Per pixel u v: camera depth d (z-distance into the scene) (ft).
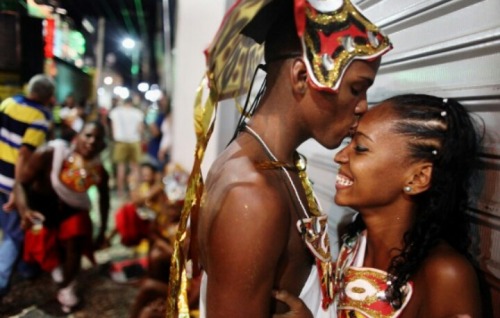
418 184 2.71
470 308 2.49
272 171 2.43
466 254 2.98
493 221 2.98
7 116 9.29
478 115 3.10
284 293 2.42
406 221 2.85
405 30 3.91
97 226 15.38
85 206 9.74
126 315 9.62
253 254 2.16
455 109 2.73
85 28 24.91
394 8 4.08
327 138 2.50
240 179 2.28
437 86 3.51
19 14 15.44
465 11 3.20
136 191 11.71
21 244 9.53
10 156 9.32
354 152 2.80
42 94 9.37
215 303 2.26
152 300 7.56
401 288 2.77
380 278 2.89
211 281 2.30
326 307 2.72
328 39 2.27
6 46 15.43
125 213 11.53
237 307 2.19
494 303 3.01
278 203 2.24
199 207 2.41
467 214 3.08
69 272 9.64
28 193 9.21
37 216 9.16
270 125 2.52
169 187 7.90
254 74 2.82
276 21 2.52
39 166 9.01
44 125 9.34
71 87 29.96
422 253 2.70
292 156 2.67
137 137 20.90
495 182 2.96
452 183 2.69
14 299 10.19
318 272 2.68
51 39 16.53
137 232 11.58
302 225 2.47
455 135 2.64
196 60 11.38
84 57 30.25
